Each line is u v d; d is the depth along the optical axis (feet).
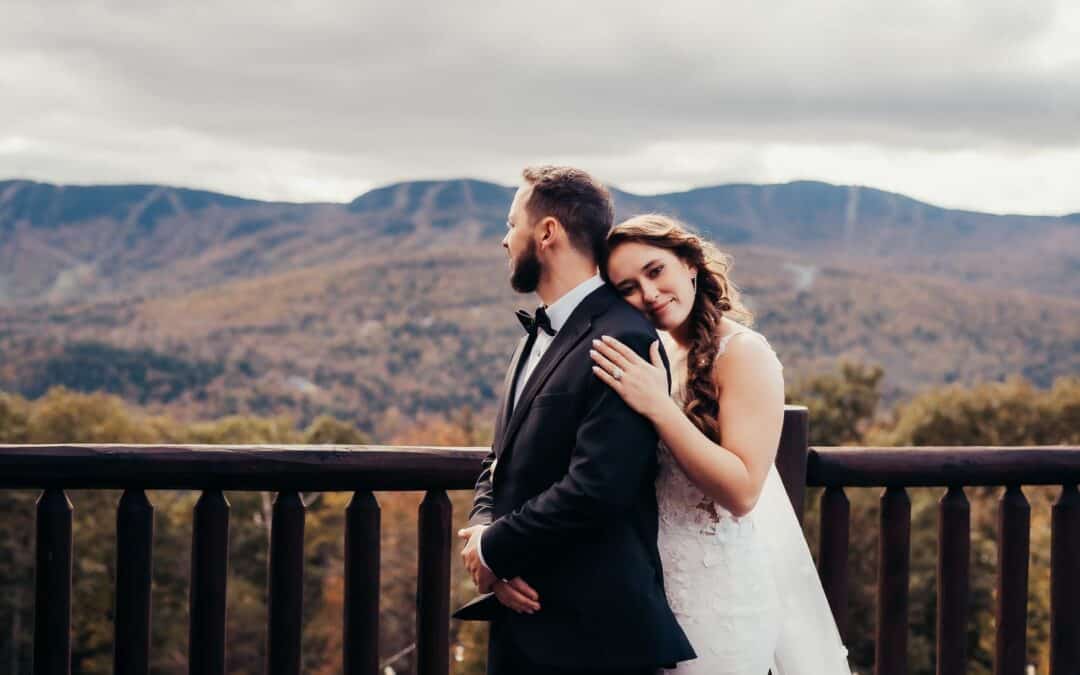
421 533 8.28
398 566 107.34
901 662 8.93
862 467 8.76
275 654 8.06
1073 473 9.05
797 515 8.55
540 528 6.34
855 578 90.89
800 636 7.82
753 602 7.17
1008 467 8.93
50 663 7.80
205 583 7.97
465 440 221.46
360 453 8.09
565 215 6.91
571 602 6.62
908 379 493.77
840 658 7.85
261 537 129.80
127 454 7.76
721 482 6.56
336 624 119.03
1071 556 9.20
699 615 6.98
